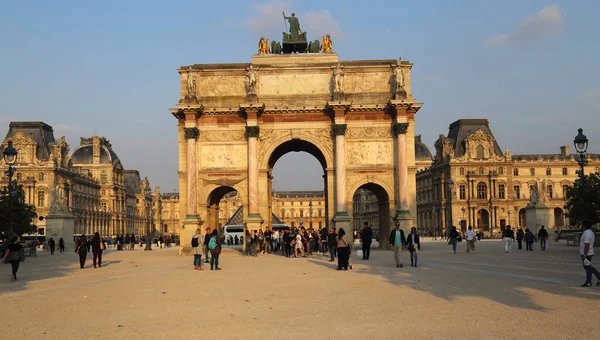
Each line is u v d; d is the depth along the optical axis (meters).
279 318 18.67
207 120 60.97
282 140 60.66
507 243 54.69
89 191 179.00
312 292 25.14
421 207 180.50
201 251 39.25
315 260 47.31
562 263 38.03
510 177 158.75
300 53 64.19
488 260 43.38
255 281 30.14
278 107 60.19
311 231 61.34
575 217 61.53
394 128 60.06
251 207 58.91
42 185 146.62
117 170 199.25
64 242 74.00
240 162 60.53
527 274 30.73
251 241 55.19
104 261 50.03
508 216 157.38
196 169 59.97
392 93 61.59
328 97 61.47
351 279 30.39
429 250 63.38
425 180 179.00
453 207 156.25
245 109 59.16
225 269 38.72
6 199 63.69
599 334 15.41
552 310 19.03
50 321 18.64
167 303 22.38
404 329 16.56
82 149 195.25
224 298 23.56
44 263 48.28
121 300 23.33
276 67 61.62
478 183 157.88
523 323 16.98
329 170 60.22
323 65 61.72
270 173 64.75
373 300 22.33
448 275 31.56
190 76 60.31
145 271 37.88
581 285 25.33
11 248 32.25
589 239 24.91
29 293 26.00
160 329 17.17
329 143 60.62
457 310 19.53
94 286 28.59
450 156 158.25
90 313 20.17
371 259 47.66
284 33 65.81
